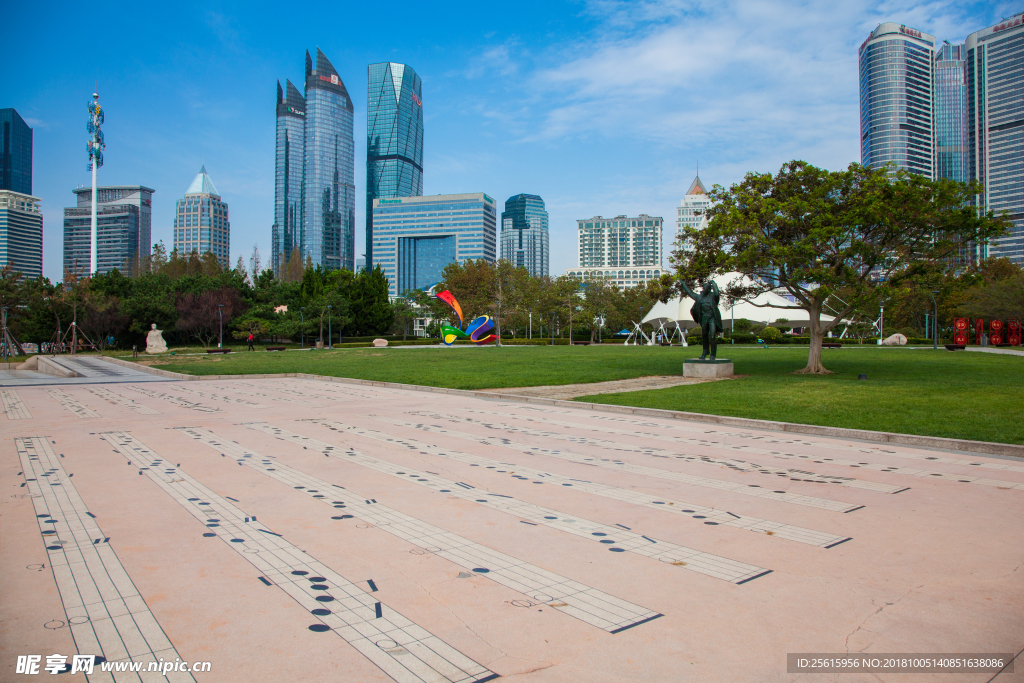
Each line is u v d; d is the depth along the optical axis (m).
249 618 3.68
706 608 3.81
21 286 53.78
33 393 17.92
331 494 6.52
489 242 185.25
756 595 4.00
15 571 4.38
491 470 7.66
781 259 19.03
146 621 3.64
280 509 5.95
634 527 5.43
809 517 5.71
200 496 6.43
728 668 3.12
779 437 10.10
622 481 7.10
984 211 18.86
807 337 57.72
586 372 23.25
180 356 44.59
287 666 3.14
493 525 5.48
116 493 6.54
